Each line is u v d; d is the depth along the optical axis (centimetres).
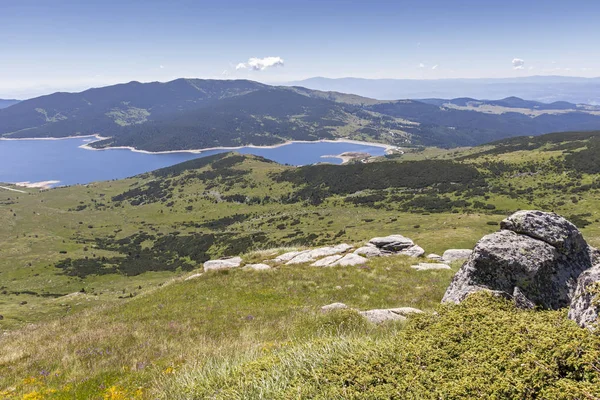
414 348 698
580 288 748
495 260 1319
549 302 1237
